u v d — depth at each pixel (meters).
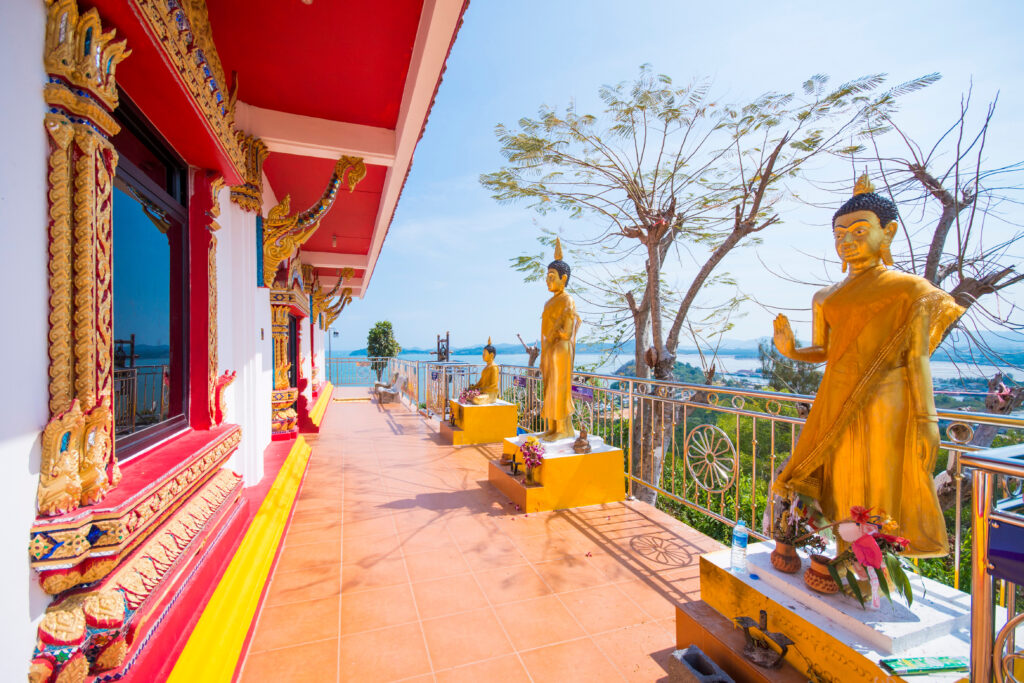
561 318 5.02
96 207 1.60
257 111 4.34
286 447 6.16
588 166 9.77
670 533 4.12
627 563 3.58
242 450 4.23
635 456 9.12
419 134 4.20
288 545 3.89
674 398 4.40
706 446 3.99
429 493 5.21
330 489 5.35
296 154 5.12
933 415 2.00
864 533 1.93
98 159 1.60
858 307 2.14
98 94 1.57
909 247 5.44
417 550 3.80
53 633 1.44
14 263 1.33
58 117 1.48
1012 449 1.42
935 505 2.01
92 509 1.53
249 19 3.19
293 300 7.12
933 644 1.84
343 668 2.45
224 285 3.79
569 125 9.48
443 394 10.11
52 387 1.48
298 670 2.43
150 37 1.90
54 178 1.48
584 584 3.29
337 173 4.85
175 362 2.91
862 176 2.30
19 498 1.35
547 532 4.14
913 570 2.18
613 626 2.82
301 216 5.01
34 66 1.42
